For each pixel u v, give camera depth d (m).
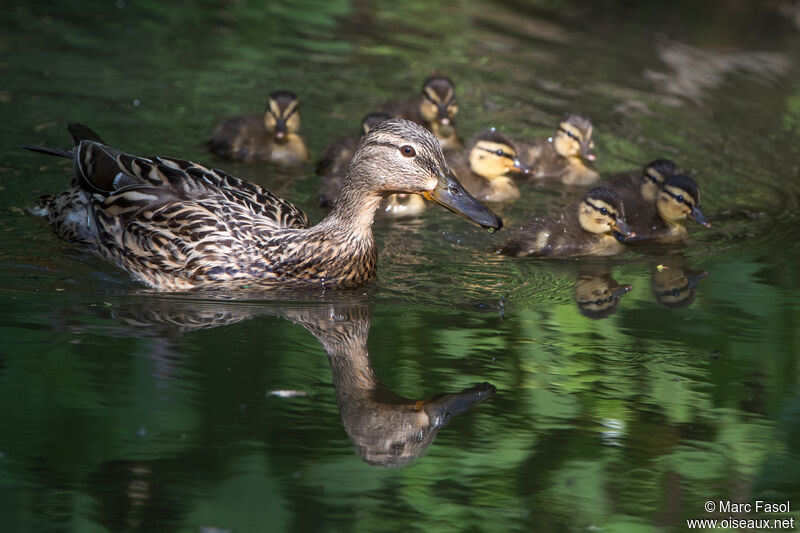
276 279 11.02
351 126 16.89
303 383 8.89
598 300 11.20
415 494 7.56
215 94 17.59
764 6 24.12
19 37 19.17
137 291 10.78
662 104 18.27
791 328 10.44
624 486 7.81
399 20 22.56
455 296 11.17
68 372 8.82
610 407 8.81
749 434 8.50
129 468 7.64
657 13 23.75
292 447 7.97
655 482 7.86
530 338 10.07
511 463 7.98
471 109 17.80
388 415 8.48
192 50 19.61
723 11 23.95
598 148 16.42
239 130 15.38
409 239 12.97
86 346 9.33
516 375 9.26
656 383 9.23
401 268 11.97
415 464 7.90
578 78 19.42
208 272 10.88
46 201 12.50
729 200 14.65
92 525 7.04
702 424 8.63
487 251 12.73
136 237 11.02
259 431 8.16
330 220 11.11
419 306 10.80
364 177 10.77
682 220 14.20
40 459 7.69
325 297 10.90
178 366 9.06
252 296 10.81
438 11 23.36
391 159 10.61
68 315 9.99
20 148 14.63
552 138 16.48
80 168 11.64
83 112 16.19
